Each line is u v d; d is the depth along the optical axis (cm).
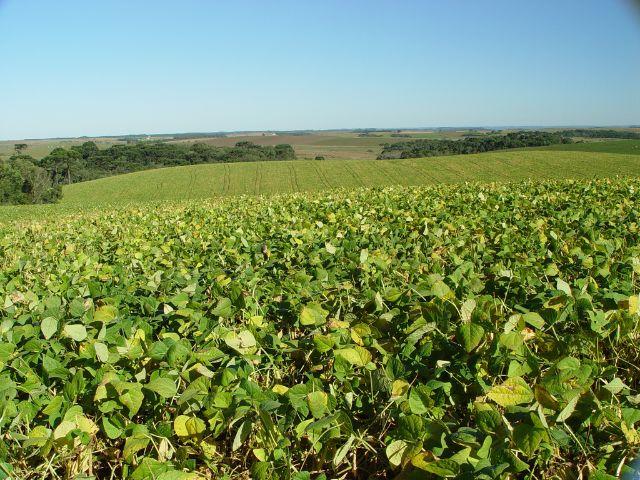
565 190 1409
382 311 339
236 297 341
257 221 1102
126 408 245
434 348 271
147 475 207
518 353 244
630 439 200
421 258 518
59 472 241
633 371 282
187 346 285
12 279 590
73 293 433
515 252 537
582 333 278
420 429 203
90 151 11975
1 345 280
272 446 224
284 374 294
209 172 8225
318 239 689
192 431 233
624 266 422
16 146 16025
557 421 206
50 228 1543
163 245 750
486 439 190
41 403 257
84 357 282
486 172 6619
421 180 6544
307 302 367
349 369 257
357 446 231
